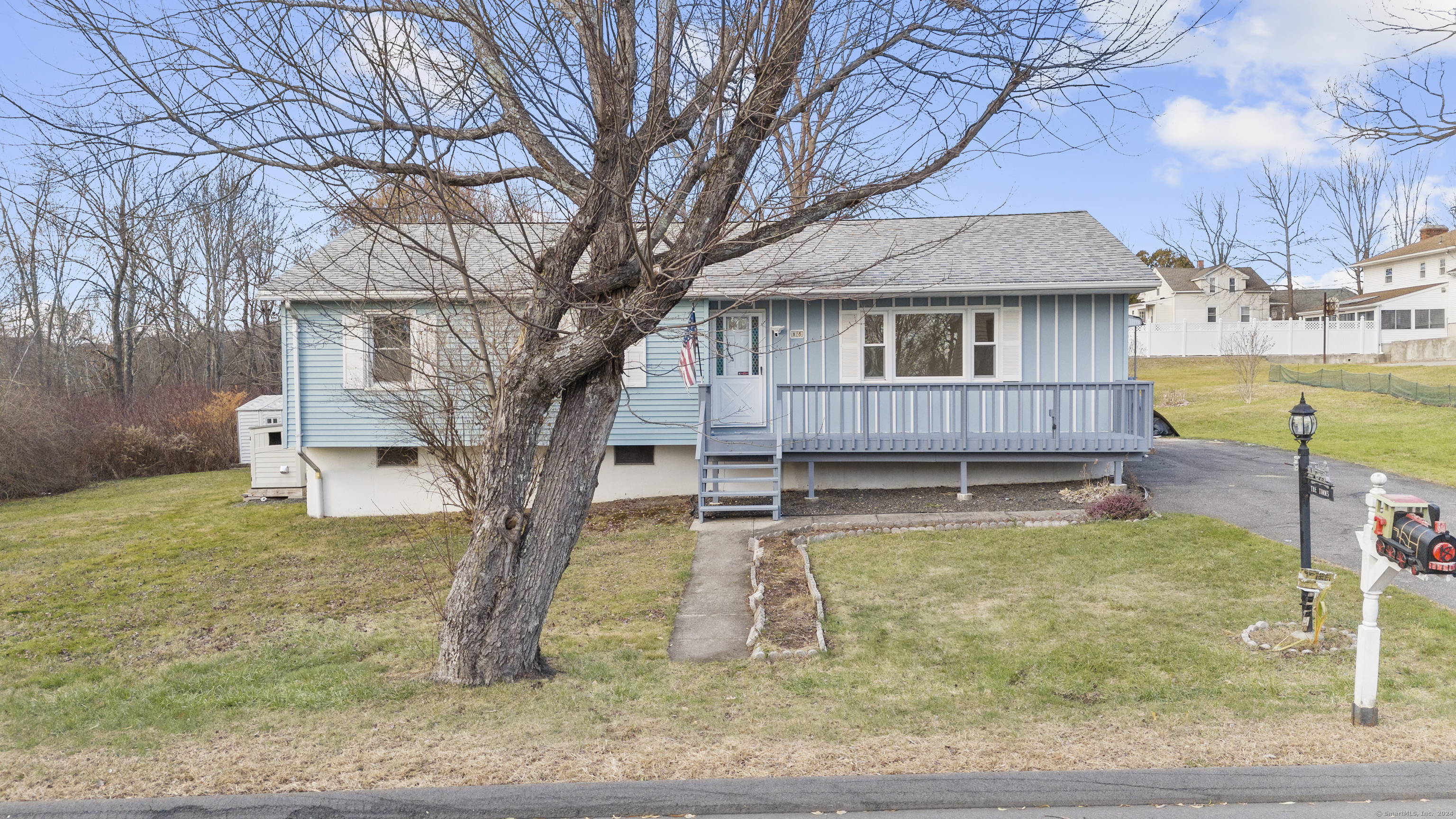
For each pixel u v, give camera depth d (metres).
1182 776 4.69
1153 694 6.22
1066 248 15.65
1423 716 5.57
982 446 13.73
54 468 22.09
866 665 7.10
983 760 5.04
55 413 23.33
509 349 10.19
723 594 9.65
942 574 9.82
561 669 7.21
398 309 11.12
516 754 5.27
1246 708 5.84
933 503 13.76
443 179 5.77
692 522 13.49
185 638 8.76
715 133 6.34
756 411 15.30
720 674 7.01
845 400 15.16
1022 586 9.23
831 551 11.21
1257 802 4.56
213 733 5.81
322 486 15.68
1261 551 9.99
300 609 9.82
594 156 6.09
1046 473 14.91
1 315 32.16
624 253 6.49
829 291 11.84
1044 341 14.81
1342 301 50.91
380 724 5.88
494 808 4.58
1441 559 4.73
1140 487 13.88
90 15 5.36
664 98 6.32
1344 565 9.41
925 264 15.02
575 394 6.87
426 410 12.46
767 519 13.37
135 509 17.72
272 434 18.17
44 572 12.03
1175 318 53.97
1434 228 47.44
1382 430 20.30
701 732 5.64
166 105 5.53
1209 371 38.88
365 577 11.33
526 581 6.83
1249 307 53.84
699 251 6.03
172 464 26.14
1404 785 4.57
